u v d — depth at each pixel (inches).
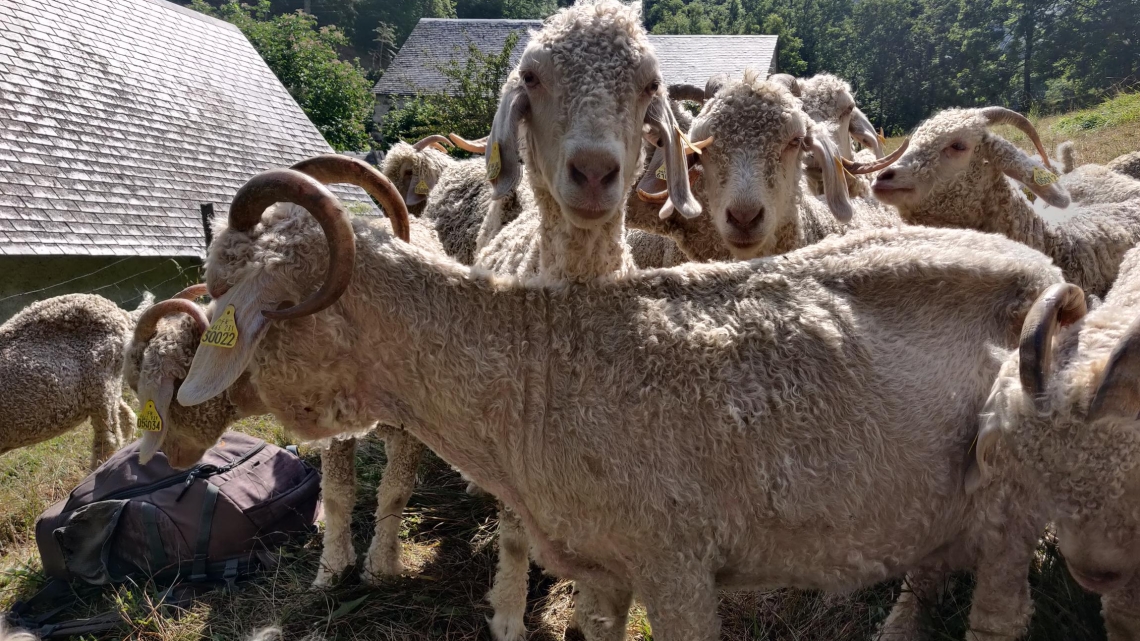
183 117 218.2
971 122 56.7
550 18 36.4
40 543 54.2
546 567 34.6
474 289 31.4
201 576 53.2
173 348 35.7
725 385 29.7
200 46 254.8
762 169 47.2
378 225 32.0
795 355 30.1
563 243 36.2
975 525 31.7
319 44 501.4
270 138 241.9
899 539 31.3
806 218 55.9
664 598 30.0
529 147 36.9
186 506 54.1
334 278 28.0
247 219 29.9
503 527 45.3
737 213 46.4
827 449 29.7
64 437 86.1
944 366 31.0
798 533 30.3
